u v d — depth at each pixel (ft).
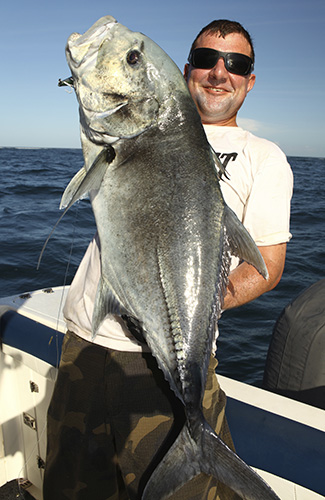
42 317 8.41
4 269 24.12
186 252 5.14
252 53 7.00
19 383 8.61
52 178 79.46
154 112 5.21
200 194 5.18
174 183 5.14
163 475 5.12
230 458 5.04
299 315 8.54
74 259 26.02
